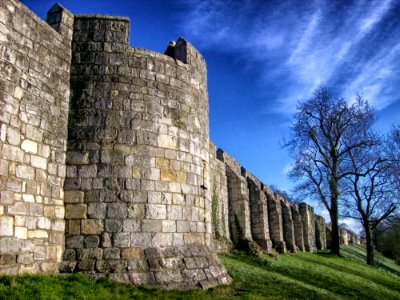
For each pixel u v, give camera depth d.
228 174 24.67
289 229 32.91
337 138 34.47
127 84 11.67
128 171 11.05
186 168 12.28
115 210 10.68
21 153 9.31
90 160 10.84
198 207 12.43
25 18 9.95
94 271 10.02
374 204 35.19
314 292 13.98
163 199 11.41
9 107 9.12
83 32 11.72
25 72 9.73
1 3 9.27
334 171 34.09
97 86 11.39
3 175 8.75
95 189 10.68
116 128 11.23
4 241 8.56
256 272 15.72
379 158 33.81
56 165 10.38
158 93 12.13
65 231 10.31
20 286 8.11
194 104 13.23
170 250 11.18
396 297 19.67
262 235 25.97
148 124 11.67
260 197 26.59
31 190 9.46
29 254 9.14
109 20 11.98
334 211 34.25
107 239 10.44
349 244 70.12
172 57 13.90
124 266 10.30
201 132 13.39
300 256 28.55
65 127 10.87
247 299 10.74
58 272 9.84
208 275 11.66
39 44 10.32
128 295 9.38
